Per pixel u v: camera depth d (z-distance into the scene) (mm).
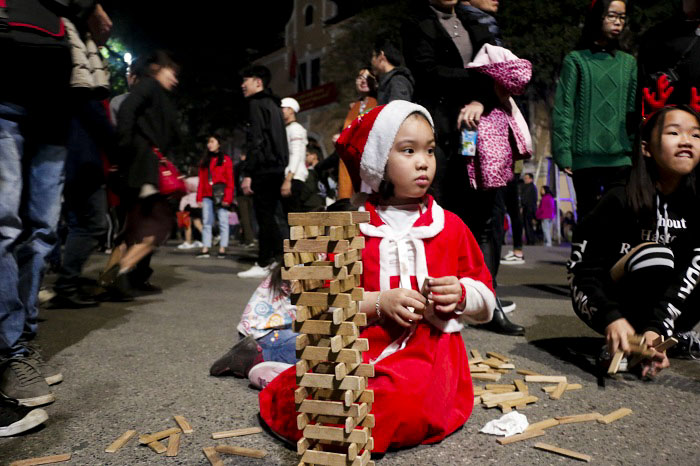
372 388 1783
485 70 3338
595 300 2609
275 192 6219
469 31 3570
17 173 2291
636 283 2631
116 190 3949
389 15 18031
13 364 2207
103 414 2182
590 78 4172
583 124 4230
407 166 2008
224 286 5758
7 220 2258
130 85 4465
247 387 2525
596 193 4297
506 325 3551
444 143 3498
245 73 5965
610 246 2779
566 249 12688
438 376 1921
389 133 2006
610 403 2312
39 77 2316
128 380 2598
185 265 7922
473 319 2096
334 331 1506
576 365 2861
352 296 1564
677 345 3045
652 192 2709
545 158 18672
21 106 2289
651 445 1904
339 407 1513
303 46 29109
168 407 2260
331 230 1489
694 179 2711
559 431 2020
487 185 3381
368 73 4984
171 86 4152
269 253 6430
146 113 3900
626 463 1769
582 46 4348
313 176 7445
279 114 6004
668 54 3734
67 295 4406
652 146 2654
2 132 2248
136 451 1864
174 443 1901
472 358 2965
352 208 2191
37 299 2723
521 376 2684
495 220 3887
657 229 2750
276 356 2678
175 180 3861
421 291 1960
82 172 3920
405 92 3566
